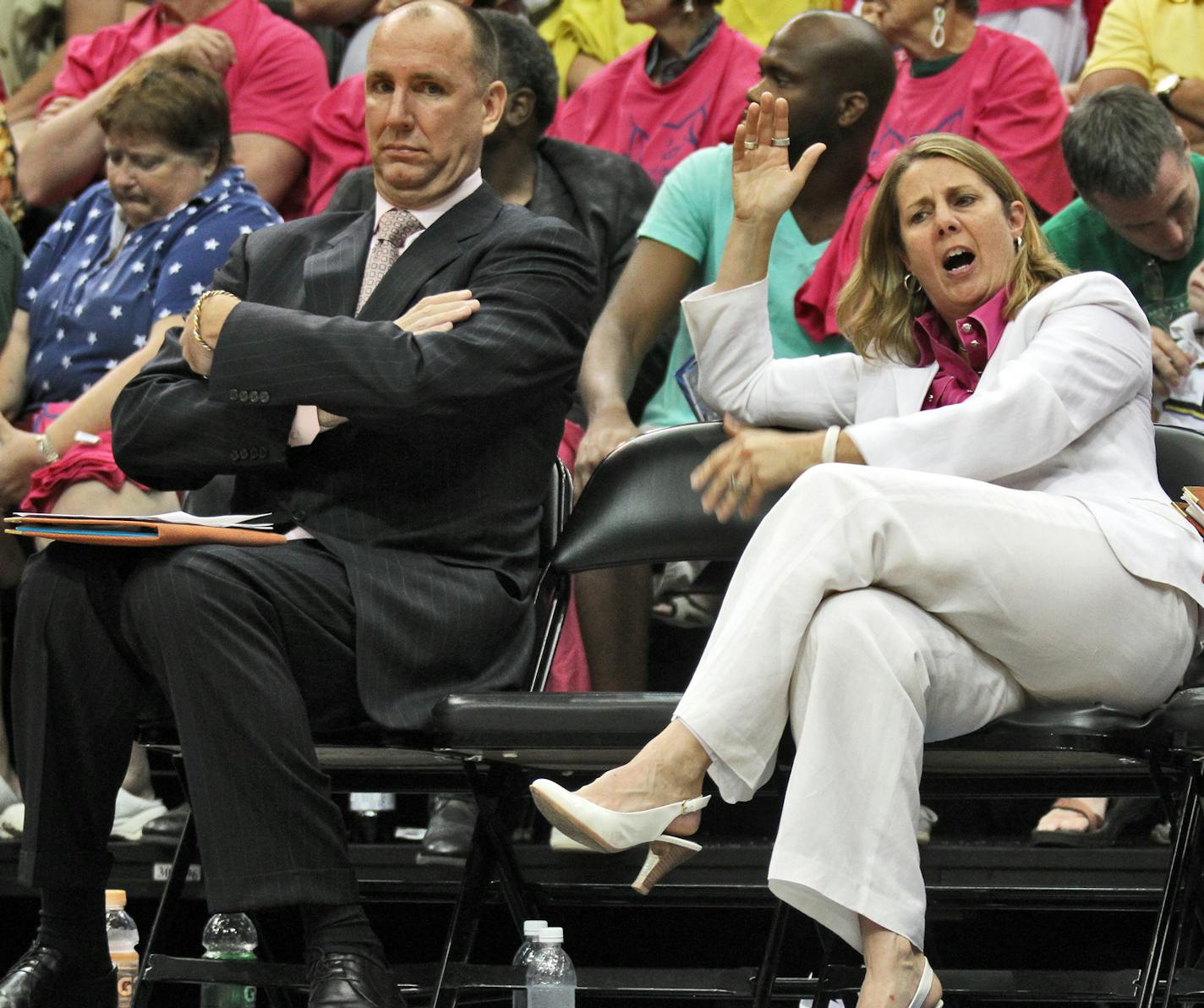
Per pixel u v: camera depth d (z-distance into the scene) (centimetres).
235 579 922
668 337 1477
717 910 1284
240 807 890
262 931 1087
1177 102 1552
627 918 1293
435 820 1224
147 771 1297
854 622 851
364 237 1098
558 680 1269
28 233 1816
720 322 1105
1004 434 939
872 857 823
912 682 846
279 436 1009
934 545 872
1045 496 912
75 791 943
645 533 1090
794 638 859
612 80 1692
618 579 1262
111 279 1458
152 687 980
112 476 1296
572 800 835
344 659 960
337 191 1461
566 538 1094
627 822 841
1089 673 906
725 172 1410
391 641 962
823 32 1349
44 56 2059
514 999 990
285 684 914
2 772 1352
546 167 1501
